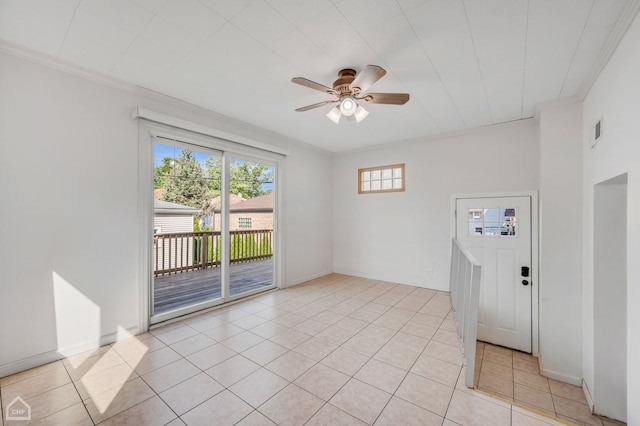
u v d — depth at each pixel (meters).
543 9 1.68
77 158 2.44
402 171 4.82
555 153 2.95
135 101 2.80
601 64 2.20
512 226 3.76
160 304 3.56
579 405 2.49
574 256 2.82
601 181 2.25
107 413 1.73
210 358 2.39
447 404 1.84
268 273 5.26
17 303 2.15
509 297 3.71
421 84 2.70
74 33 1.94
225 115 3.54
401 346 2.63
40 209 2.25
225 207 3.76
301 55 2.22
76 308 2.44
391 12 1.72
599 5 1.64
